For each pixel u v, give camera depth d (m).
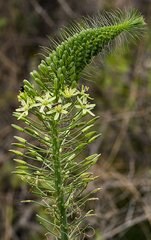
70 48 2.68
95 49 2.64
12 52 8.01
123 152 7.88
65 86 2.68
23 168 2.71
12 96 7.73
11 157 7.23
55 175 2.83
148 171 7.32
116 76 7.95
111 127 8.09
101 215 6.38
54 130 2.79
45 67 2.69
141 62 7.94
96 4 8.04
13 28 7.99
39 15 8.16
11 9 7.94
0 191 6.82
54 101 2.75
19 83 7.84
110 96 8.08
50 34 8.12
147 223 6.87
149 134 7.84
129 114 7.61
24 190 6.78
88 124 2.72
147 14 8.02
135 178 7.16
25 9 8.15
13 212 6.71
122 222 6.74
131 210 6.55
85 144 2.72
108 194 6.82
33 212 6.68
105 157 7.72
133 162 7.39
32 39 8.03
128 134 7.96
